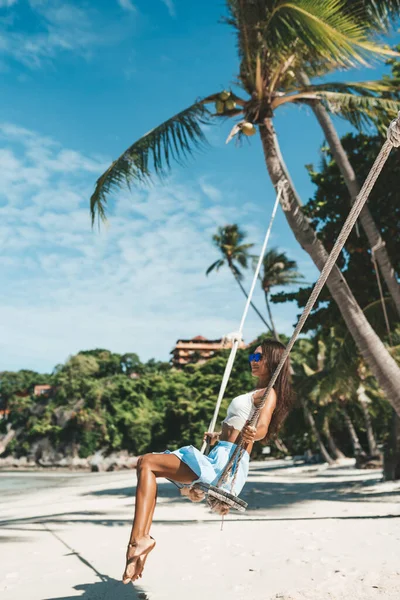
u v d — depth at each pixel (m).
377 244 13.32
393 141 2.38
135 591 4.84
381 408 33.41
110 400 90.25
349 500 14.74
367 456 33.47
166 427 83.19
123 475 52.78
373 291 17.86
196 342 130.50
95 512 13.16
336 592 4.55
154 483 3.66
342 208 17.80
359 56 10.28
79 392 93.56
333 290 11.24
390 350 16.77
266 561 6.02
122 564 6.18
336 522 9.74
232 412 3.94
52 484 41.38
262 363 4.25
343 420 38.41
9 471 88.12
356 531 8.32
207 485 3.62
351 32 10.24
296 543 7.29
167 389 86.31
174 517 11.30
